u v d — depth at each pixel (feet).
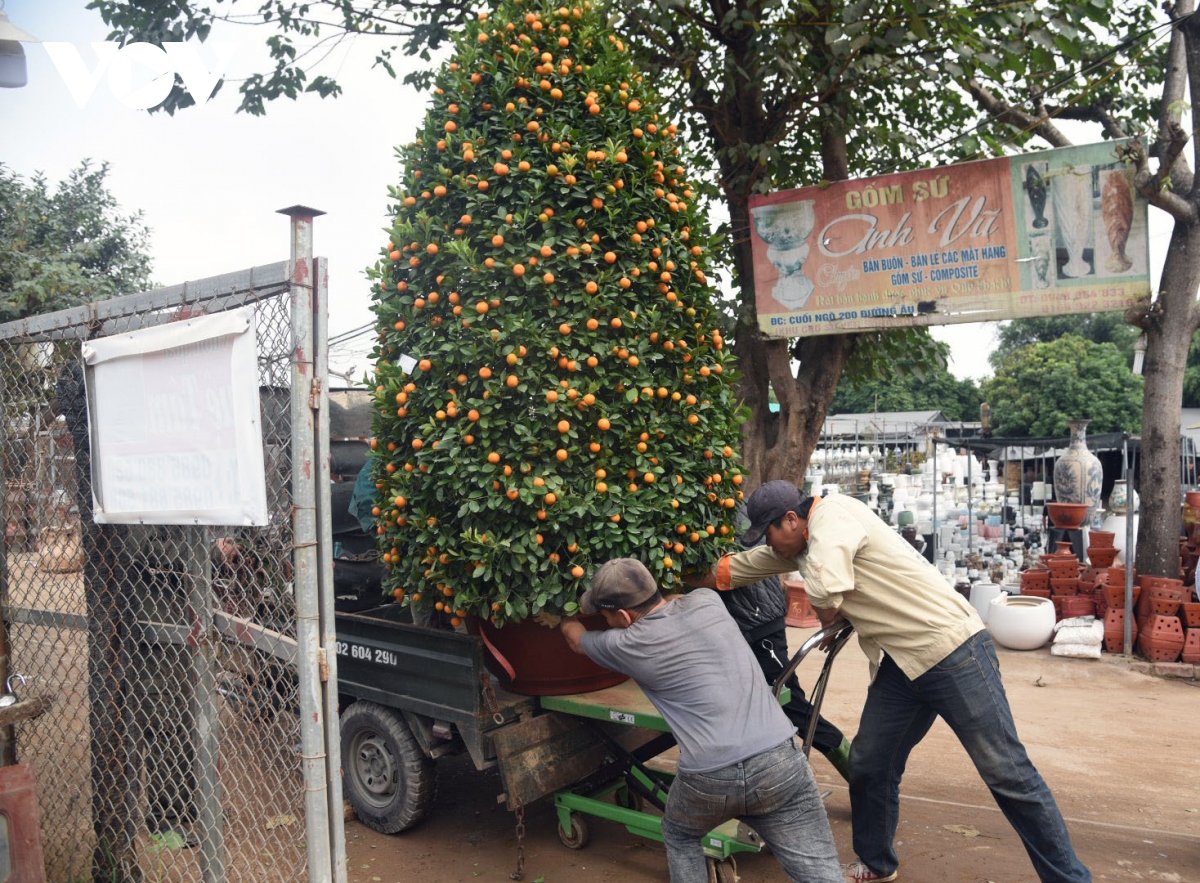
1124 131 28.53
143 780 11.12
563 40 11.73
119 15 24.36
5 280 49.26
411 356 11.42
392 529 11.69
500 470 10.66
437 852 13.07
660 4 20.57
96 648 11.10
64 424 10.94
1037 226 21.58
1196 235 24.82
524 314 10.68
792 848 8.90
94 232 58.54
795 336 24.30
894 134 24.56
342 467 17.95
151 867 11.10
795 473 25.88
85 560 10.96
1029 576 28.19
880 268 23.08
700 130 26.81
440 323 11.19
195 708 10.03
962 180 22.06
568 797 12.55
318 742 8.01
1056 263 21.50
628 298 11.32
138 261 59.31
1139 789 15.53
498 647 12.40
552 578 10.83
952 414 146.10
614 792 13.78
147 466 8.98
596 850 13.03
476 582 10.94
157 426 8.80
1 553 11.07
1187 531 28.96
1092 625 25.54
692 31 24.22
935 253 22.52
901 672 10.78
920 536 37.83
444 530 11.09
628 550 11.01
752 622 13.42
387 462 11.68
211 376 8.12
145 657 11.28
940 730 18.89
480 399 10.82
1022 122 27.12
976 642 10.21
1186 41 24.81
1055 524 33.17
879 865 11.50
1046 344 117.19
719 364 12.47
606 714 11.46
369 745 13.94
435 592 11.56
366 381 12.05
